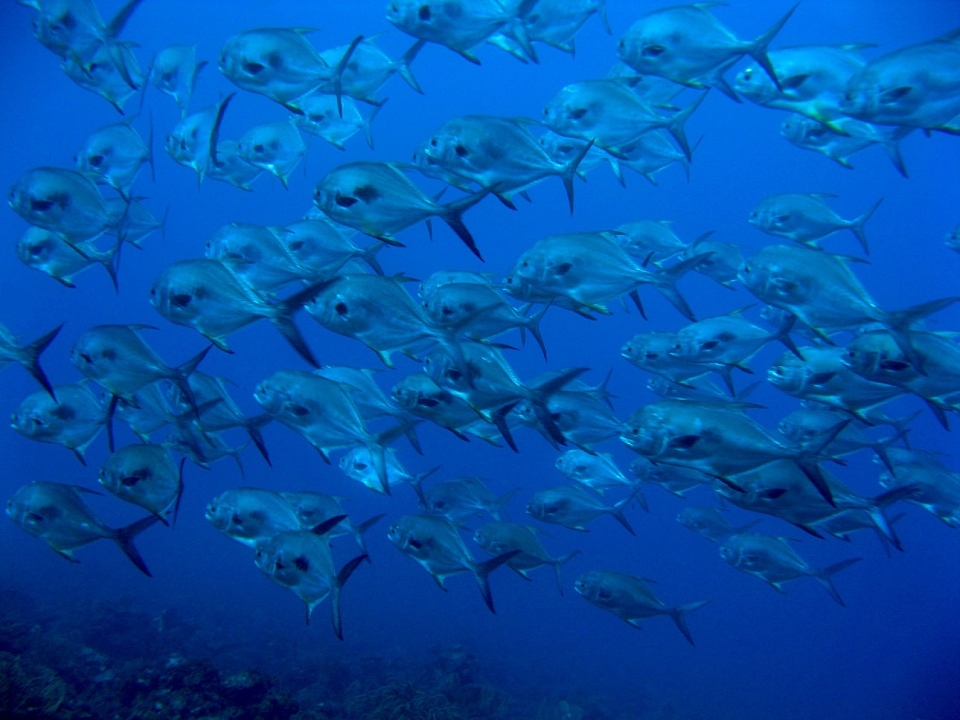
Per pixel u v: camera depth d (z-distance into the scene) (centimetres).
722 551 820
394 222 555
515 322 672
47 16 681
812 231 773
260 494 670
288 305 525
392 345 553
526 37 628
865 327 629
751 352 694
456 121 595
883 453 761
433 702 1159
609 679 2356
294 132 887
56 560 2731
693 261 646
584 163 800
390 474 840
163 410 693
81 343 585
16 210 638
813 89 587
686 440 460
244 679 841
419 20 625
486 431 698
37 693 787
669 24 609
